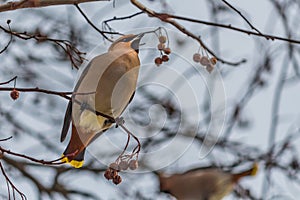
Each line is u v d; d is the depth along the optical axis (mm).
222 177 6906
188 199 6879
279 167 12594
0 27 10336
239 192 10242
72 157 10555
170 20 10883
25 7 10656
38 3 10617
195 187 6906
